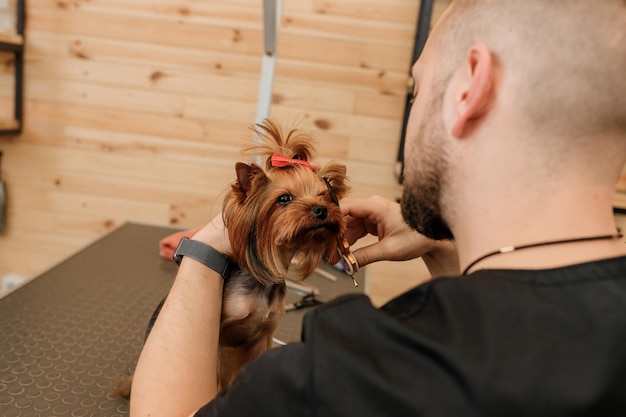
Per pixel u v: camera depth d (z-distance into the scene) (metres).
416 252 0.98
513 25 0.49
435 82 0.56
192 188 2.27
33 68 2.17
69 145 2.25
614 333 0.40
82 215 2.32
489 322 0.41
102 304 1.31
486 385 0.38
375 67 2.11
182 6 2.10
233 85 2.16
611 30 0.46
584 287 0.43
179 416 0.60
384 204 1.03
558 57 0.46
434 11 2.02
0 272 2.39
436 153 0.55
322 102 2.15
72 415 0.85
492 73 0.49
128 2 2.10
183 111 2.20
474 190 0.51
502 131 0.49
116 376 0.98
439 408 0.38
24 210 2.32
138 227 2.04
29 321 1.18
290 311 1.41
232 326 0.92
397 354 0.42
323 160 2.20
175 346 0.69
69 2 2.11
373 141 2.18
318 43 2.10
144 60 2.16
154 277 1.53
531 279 0.44
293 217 0.91
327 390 0.42
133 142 2.24
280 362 0.46
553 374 0.38
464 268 0.53
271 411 0.44
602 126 0.46
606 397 0.38
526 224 0.48
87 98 2.20
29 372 0.97
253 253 0.90
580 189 0.48
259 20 2.10
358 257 0.99
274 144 0.98
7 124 2.09
